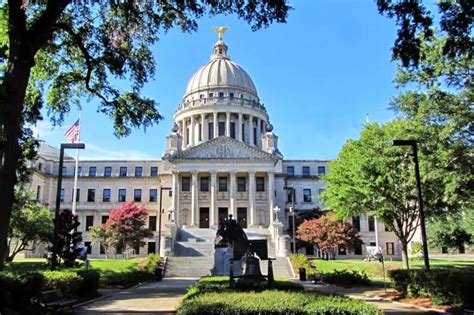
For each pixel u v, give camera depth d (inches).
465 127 943.7
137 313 633.6
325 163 3344.0
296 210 2987.2
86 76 953.5
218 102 3604.8
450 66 896.9
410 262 1852.9
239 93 3868.1
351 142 1338.6
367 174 1224.2
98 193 3218.5
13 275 528.7
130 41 892.0
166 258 1862.7
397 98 1052.5
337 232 2287.2
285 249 2062.0
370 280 1225.4
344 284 1109.7
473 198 1039.6
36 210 1889.8
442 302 682.2
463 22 525.0
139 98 987.9
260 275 702.5
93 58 885.8
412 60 547.8
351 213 1357.0
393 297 820.0
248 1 638.5
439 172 986.7
